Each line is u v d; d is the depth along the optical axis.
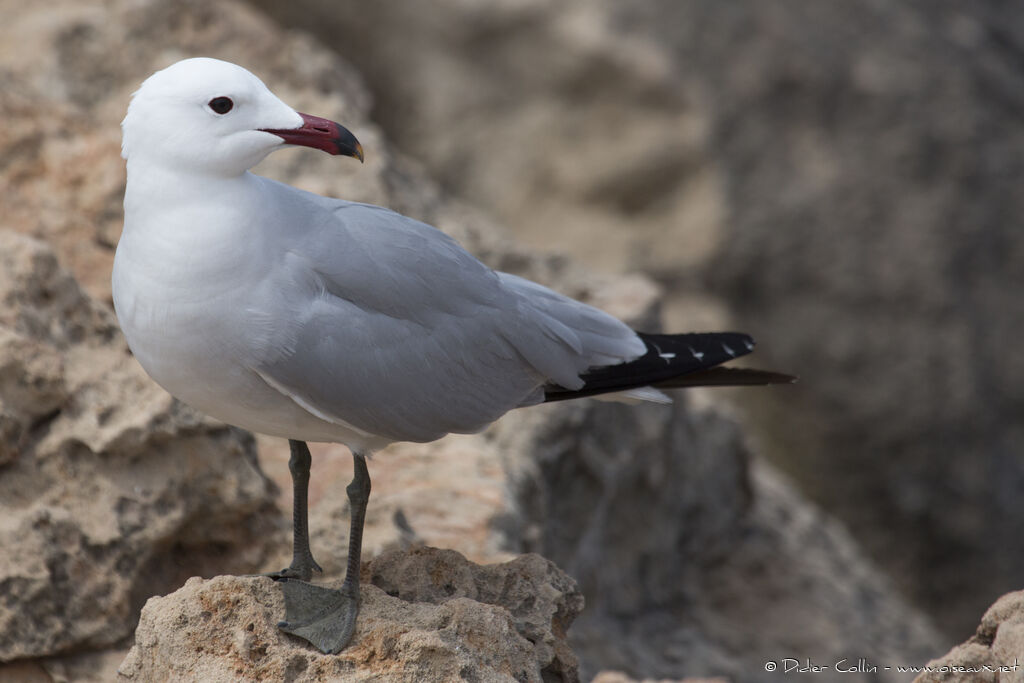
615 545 12.12
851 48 22.56
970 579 21.56
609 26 22.23
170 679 6.18
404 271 6.79
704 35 22.28
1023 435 21.91
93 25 13.79
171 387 6.61
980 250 22.09
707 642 12.39
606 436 11.85
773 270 22.00
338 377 6.53
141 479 7.81
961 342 21.77
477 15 22.81
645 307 12.03
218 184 6.39
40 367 7.66
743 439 13.93
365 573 7.10
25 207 10.30
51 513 7.51
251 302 6.33
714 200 21.91
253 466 8.51
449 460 9.87
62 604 7.51
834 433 21.75
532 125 22.92
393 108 23.75
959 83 22.77
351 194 11.87
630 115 22.31
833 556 15.09
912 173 22.16
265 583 6.61
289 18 23.75
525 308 7.38
